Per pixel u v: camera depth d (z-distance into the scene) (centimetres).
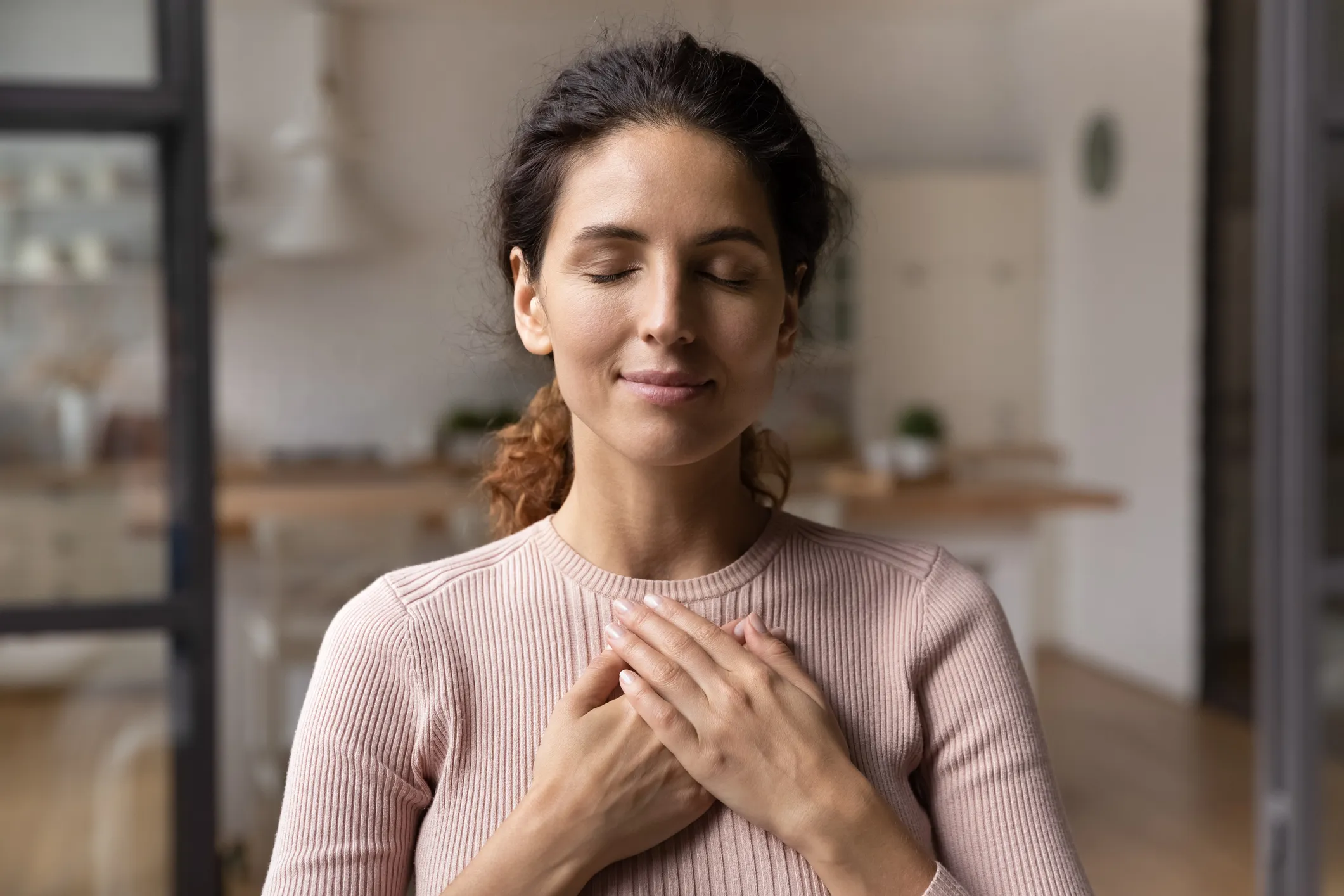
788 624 86
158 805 216
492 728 84
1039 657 584
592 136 78
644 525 86
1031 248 604
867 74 622
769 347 79
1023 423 607
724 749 79
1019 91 630
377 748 83
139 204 212
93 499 212
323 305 605
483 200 103
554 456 100
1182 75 500
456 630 85
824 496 388
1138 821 377
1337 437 240
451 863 82
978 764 85
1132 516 543
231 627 385
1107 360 559
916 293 597
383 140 604
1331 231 238
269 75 592
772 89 81
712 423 79
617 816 79
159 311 213
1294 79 237
